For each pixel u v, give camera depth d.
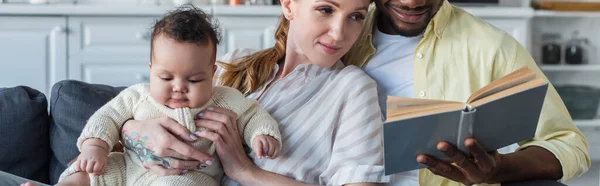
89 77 3.69
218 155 1.48
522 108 1.28
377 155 1.47
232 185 1.51
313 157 1.51
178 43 1.39
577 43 4.06
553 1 3.86
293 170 1.50
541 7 3.92
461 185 1.59
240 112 1.49
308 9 1.47
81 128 1.77
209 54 1.42
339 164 1.46
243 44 3.70
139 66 3.71
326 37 1.47
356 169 1.43
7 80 3.65
